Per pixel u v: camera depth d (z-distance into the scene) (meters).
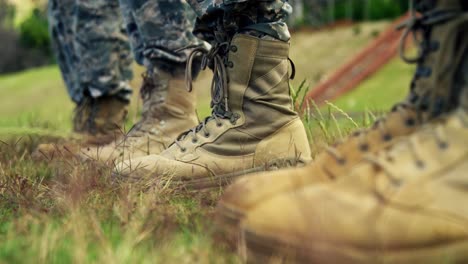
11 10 33.00
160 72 2.38
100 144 2.69
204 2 1.85
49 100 17.22
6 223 1.46
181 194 1.80
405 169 1.08
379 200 1.06
